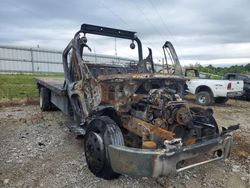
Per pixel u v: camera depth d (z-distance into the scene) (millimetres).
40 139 5367
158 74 4094
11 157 4477
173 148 3086
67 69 5516
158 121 3699
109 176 3611
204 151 3396
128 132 4164
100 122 3689
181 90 4387
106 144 3500
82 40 4914
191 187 3639
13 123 6586
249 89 13836
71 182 3660
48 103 7895
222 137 3691
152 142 3213
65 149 4852
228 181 3867
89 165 3838
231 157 4715
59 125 6371
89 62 5254
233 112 9953
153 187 3570
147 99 3855
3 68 30484
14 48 31125
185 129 3832
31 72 32062
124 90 3781
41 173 3920
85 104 4559
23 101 9633
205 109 4359
